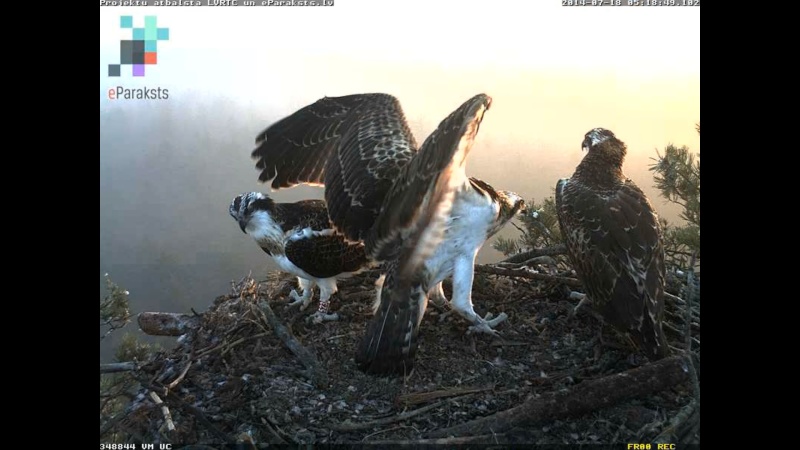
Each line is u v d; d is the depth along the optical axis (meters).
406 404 1.48
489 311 1.75
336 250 1.62
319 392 1.51
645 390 1.42
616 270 1.50
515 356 1.61
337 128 1.85
